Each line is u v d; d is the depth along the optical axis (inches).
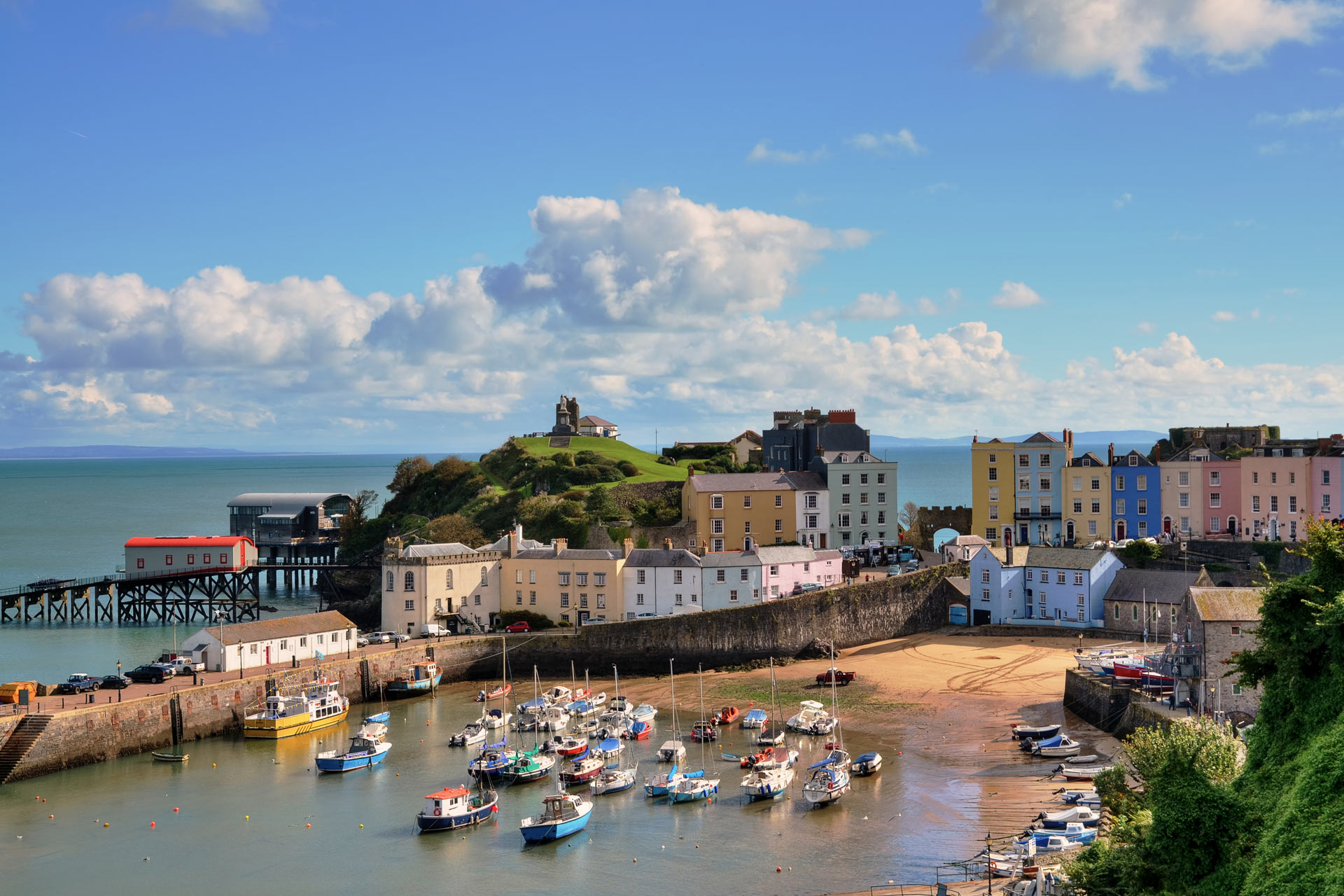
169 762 3511.3
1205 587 3304.6
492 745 3646.7
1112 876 1793.8
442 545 5251.0
